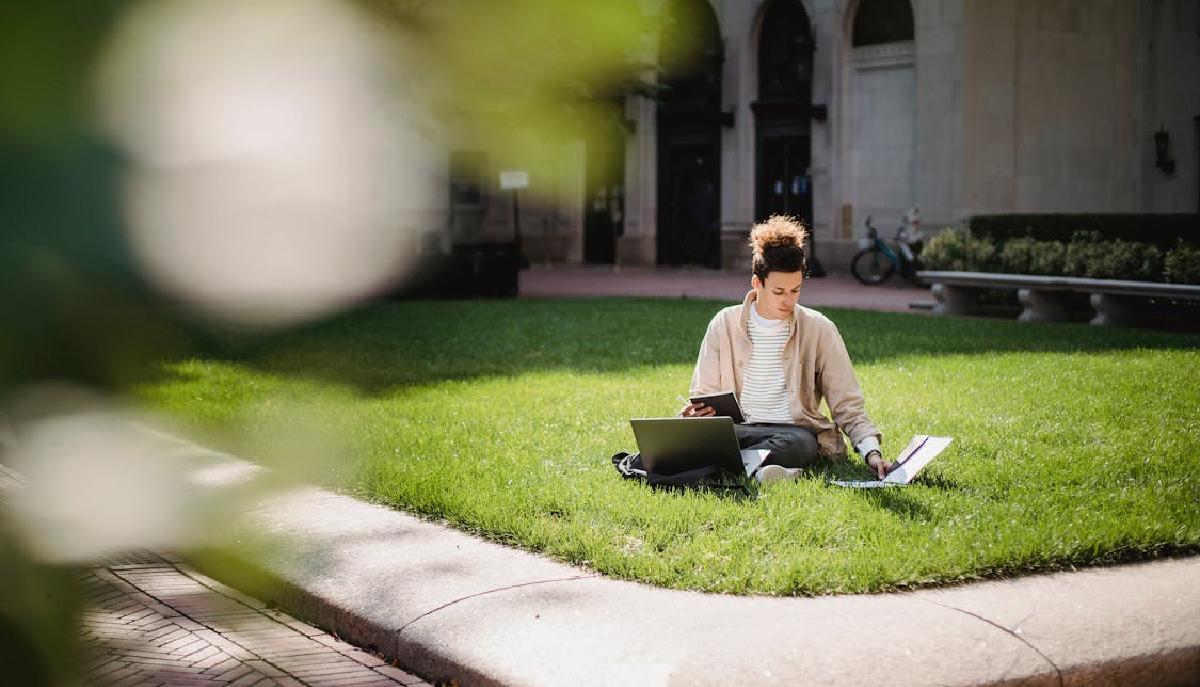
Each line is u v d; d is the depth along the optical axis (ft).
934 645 12.05
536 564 15.48
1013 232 58.03
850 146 79.82
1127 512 17.02
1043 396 28.14
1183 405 26.66
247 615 15.07
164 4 2.45
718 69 88.33
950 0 72.38
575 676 11.46
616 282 79.46
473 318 52.16
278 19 2.68
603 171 97.86
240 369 33.99
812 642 12.15
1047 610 13.17
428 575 15.01
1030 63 74.28
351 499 19.01
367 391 30.40
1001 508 17.28
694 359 37.17
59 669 2.33
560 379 32.73
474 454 22.39
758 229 20.30
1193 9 75.05
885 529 16.17
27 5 2.29
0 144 2.32
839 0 79.20
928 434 23.53
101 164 2.38
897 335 42.98
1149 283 46.93
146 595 15.71
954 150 73.00
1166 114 76.89
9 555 2.28
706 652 11.94
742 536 15.96
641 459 20.30
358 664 13.25
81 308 2.30
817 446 20.84
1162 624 12.76
